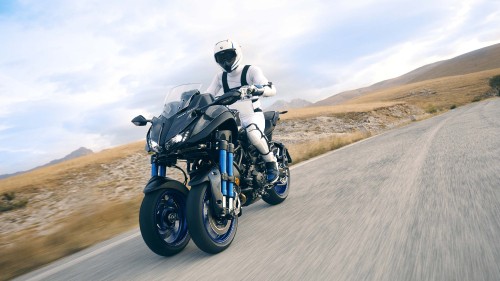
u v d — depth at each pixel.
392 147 10.45
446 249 2.68
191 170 3.87
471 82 107.12
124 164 25.28
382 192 4.95
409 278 2.30
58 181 21.77
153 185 3.52
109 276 3.36
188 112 3.64
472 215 3.38
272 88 4.56
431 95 102.06
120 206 6.55
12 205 14.23
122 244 4.52
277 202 5.34
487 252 2.52
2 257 4.38
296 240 3.48
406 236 3.09
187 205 3.43
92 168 25.22
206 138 3.67
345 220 3.89
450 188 4.57
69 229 5.29
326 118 49.88
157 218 3.65
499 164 5.52
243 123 4.54
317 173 7.86
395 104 63.31
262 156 4.61
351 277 2.45
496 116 14.98
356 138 18.48
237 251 3.45
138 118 3.96
